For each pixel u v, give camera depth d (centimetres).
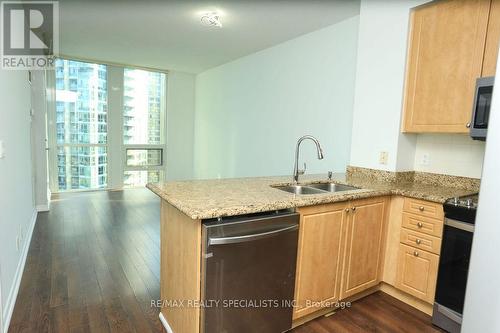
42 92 420
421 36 244
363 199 218
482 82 192
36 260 281
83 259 287
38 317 199
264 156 447
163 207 195
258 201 167
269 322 176
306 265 192
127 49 467
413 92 251
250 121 478
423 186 252
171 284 185
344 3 282
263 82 444
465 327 105
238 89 507
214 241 145
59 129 554
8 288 202
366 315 217
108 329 191
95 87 578
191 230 155
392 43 260
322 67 346
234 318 161
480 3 210
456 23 223
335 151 335
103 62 567
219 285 153
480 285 100
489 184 97
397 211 234
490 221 97
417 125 250
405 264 228
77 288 236
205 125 630
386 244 241
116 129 609
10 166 223
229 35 378
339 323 207
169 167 673
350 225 212
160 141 667
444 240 199
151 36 396
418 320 212
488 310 98
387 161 269
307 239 189
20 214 267
